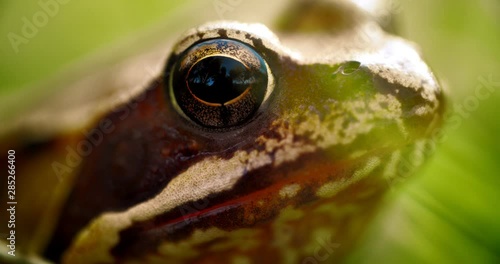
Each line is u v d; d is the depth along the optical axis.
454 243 0.08
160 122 0.07
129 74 0.08
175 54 0.07
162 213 0.07
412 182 0.08
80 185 0.08
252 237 0.07
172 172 0.07
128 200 0.08
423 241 0.08
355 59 0.07
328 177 0.07
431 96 0.07
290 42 0.08
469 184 0.08
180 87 0.07
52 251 0.08
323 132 0.07
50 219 0.08
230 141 0.07
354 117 0.07
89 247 0.08
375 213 0.08
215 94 0.07
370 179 0.07
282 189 0.07
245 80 0.07
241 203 0.07
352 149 0.07
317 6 0.08
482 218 0.08
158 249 0.07
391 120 0.07
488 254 0.08
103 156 0.08
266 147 0.07
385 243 0.08
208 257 0.08
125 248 0.08
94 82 0.08
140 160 0.07
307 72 0.07
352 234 0.08
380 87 0.07
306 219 0.07
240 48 0.07
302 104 0.07
